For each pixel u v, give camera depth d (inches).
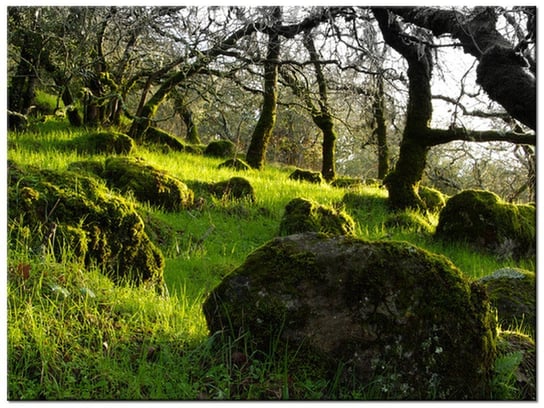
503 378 154.9
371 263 153.3
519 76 237.6
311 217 410.9
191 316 192.5
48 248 208.2
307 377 149.2
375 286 151.0
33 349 150.6
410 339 148.6
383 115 784.3
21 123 653.9
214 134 1369.3
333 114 775.1
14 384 137.3
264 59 618.5
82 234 218.7
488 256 454.6
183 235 373.1
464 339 149.9
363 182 741.3
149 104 720.3
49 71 713.0
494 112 477.7
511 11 257.9
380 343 148.9
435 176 900.0
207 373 148.0
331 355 149.9
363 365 148.5
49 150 555.2
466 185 1018.1
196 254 338.0
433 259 155.9
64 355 151.3
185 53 550.6
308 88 732.7
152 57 674.8
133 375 147.3
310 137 1365.7
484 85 248.1
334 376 149.3
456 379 148.5
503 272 271.1
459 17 312.0
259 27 561.6
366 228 469.7
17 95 687.7
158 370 148.4
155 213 406.0
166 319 180.1
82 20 577.3
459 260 427.8
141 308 188.5
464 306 151.3
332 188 648.4
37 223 215.6
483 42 288.2
